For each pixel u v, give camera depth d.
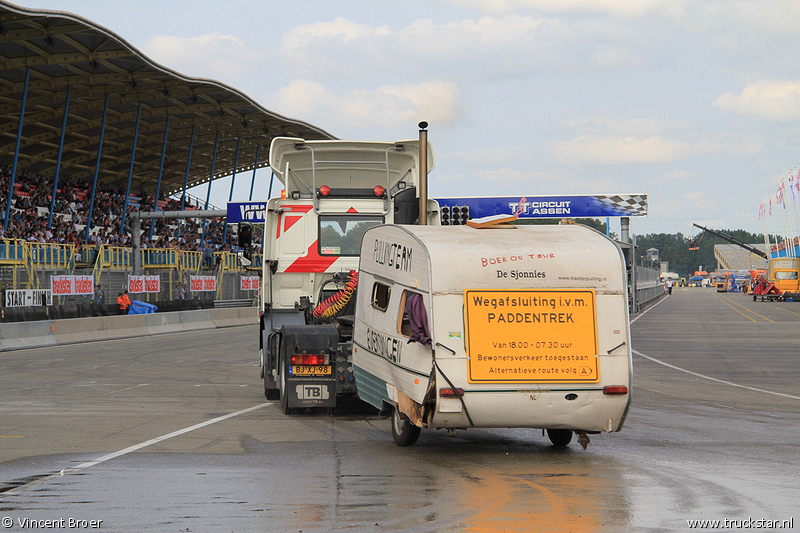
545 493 11.48
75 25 54.84
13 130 77.94
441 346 13.83
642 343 47.88
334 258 22.11
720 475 12.84
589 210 60.44
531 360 14.01
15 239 53.50
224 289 81.88
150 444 15.41
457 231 15.31
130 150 95.69
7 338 42.56
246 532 9.39
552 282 14.28
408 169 23.22
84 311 51.50
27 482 12.03
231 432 16.91
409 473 12.85
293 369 18.94
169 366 33.22
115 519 9.95
